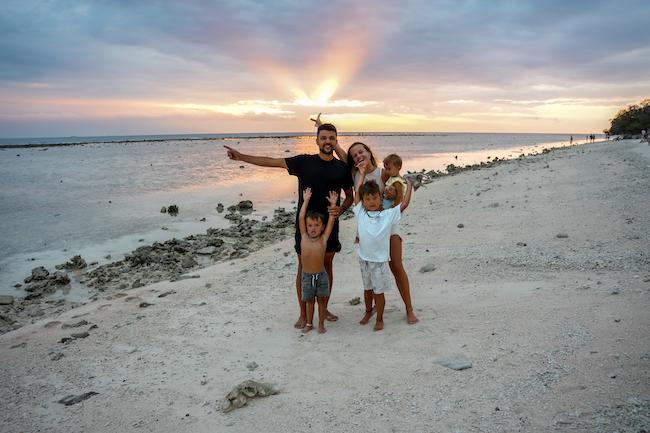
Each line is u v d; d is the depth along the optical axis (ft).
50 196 81.20
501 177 78.59
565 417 10.36
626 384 11.21
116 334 20.42
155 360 17.10
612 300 17.43
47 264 41.65
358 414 11.85
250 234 51.98
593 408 10.50
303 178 18.07
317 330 18.45
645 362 12.07
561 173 74.84
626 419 9.86
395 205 17.80
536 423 10.33
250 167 145.38
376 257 17.12
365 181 17.89
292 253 35.96
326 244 18.26
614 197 45.39
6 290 34.91
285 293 24.82
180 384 14.90
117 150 301.63
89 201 75.97
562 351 13.55
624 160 88.58
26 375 16.78
